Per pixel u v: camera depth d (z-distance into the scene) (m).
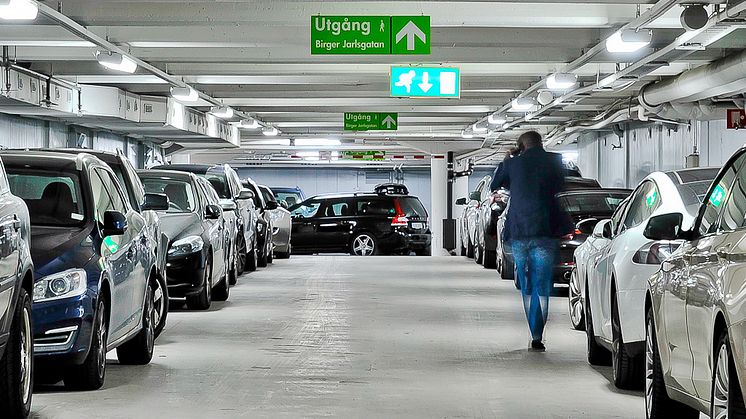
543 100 25.77
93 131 32.53
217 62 22.70
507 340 13.09
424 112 38.03
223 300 18.05
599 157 41.84
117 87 29.00
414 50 17.83
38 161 9.95
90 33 17.38
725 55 21.08
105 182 10.52
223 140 39.28
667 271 7.25
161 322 13.16
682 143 29.95
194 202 16.94
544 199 12.59
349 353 11.89
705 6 16.48
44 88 23.55
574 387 9.76
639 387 9.59
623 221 10.23
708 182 9.59
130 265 10.27
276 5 17.69
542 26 18.14
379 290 20.27
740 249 5.57
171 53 22.23
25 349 7.87
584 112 35.97
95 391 9.32
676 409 7.57
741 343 5.21
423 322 14.96
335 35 17.75
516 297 18.88
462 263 28.83
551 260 12.41
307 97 30.58
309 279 22.95
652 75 25.05
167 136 36.56
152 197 12.27
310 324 14.66
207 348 12.22
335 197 34.06
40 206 9.59
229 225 20.77
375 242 33.62
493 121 33.50
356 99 32.78
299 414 8.38
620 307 9.12
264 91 30.09
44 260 8.84
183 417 8.20
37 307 8.65
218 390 9.44
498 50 22.31
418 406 8.76
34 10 14.23
